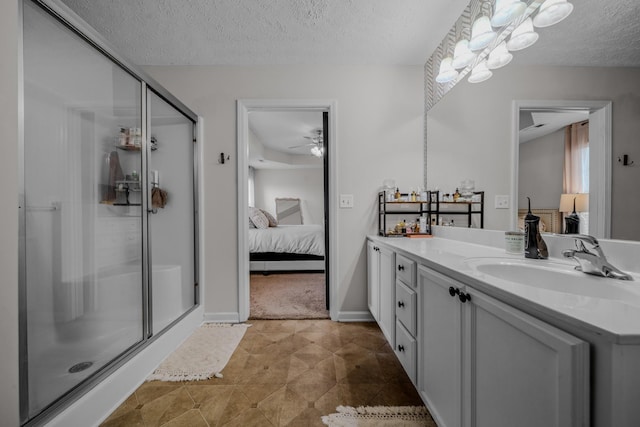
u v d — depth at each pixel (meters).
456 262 1.05
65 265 1.56
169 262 2.26
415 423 1.20
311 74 2.29
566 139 1.07
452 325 0.94
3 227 0.91
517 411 0.64
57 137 1.52
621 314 0.51
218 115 2.30
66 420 1.08
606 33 0.92
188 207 2.28
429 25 1.83
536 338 0.57
